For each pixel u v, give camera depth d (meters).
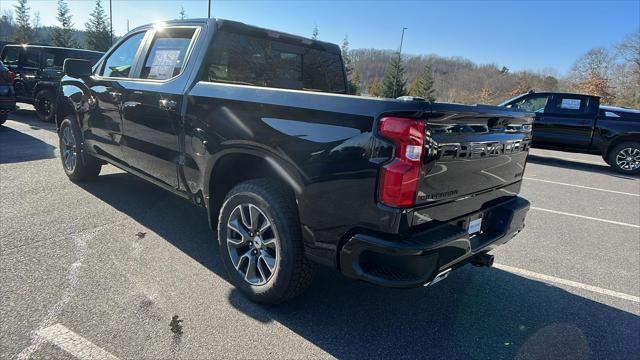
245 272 2.92
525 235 4.83
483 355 2.52
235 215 2.95
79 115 4.88
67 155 5.38
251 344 2.44
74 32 58.53
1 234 3.61
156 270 3.22
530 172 9.29
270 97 2.64
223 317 2.68
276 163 2.63
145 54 3.96
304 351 2.43
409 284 2.16
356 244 2.26
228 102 2.91
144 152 3.85
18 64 11.05
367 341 2.57
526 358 2.51
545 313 3.06
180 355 2.29
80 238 3.67
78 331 2.41
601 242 4.72
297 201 2.53
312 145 2.42
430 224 2.34
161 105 3.50
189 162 3.32
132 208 4.57
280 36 3.88
